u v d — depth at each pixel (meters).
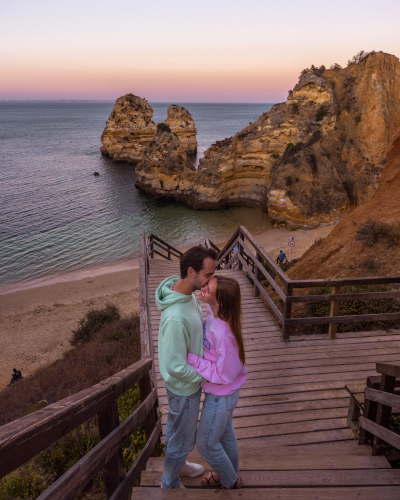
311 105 42.59
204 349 2.31
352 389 3.69
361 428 3.45
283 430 3.89
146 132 92.12
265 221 43.94
